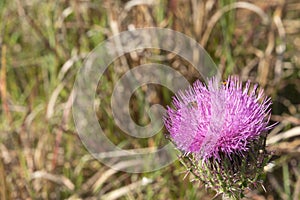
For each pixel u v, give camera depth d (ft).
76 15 13.12
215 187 7.73
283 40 12.57
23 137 12.16
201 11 12.51
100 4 13.17
